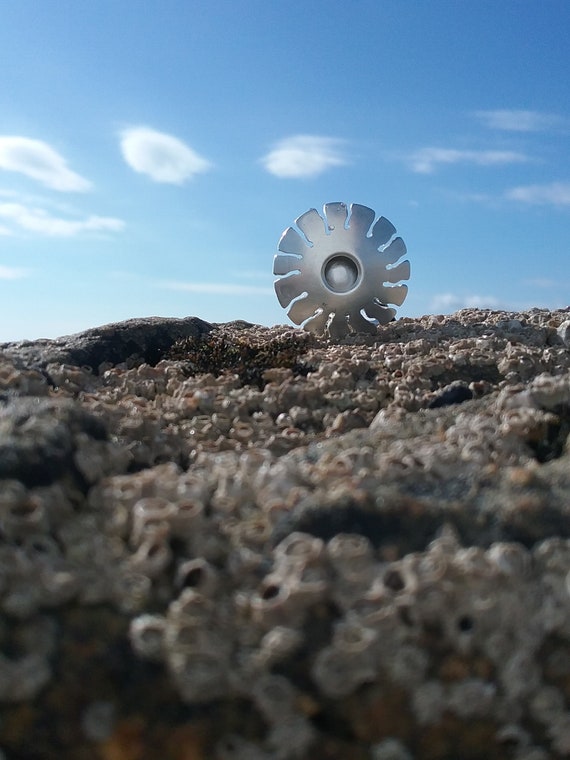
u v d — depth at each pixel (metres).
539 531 0.07
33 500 0.07
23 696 0.06
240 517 0.08
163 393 0.15
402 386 0.15
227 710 0.06
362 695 0.06
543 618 0.07
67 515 0.08
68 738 0.06
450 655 0.06
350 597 0.07
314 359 0.17
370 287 0.21
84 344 0.17
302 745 0.06
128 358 0.18
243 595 0.07
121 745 0.06
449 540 0.07
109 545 0.07
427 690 0.06
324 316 0.22
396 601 0.06
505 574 0.07
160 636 0.06
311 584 0.06
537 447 0.10
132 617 0.07
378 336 0.21
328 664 0.06
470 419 0.10
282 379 0.16
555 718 0.06
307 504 0.07
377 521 0.07
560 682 0.07
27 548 0.07
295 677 0.06
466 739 0.06
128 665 0.06
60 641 0.06
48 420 0.09
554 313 0.25
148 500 0.07
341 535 0.07
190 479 0.08
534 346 0.19
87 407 0.11
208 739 0.06
